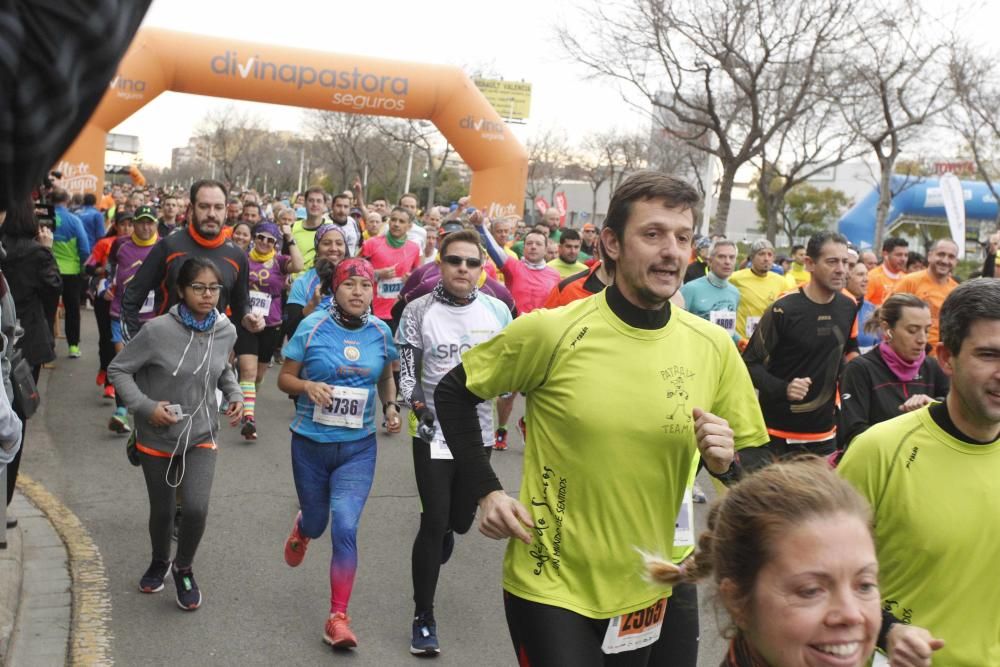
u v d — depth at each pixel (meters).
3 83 0.76
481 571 5.79
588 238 16.02
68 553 5.54
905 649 2.21
